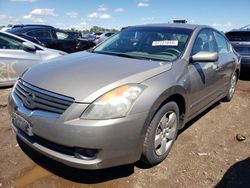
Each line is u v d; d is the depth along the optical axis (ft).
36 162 10.57
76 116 8.59
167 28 14.02
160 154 10.61
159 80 9.98
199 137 13.43
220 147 12.54
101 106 8.64
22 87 10.34
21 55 19.36
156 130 10.01
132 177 9.99
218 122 15.61
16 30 29.99
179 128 12.12
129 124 8.84
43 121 8.95
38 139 9.59
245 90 23.39
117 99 8.81
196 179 10.03
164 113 10.33
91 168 8.83
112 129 8.59
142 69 10.24
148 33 13.82
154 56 12.12
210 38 15.23
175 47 12.46
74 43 34.83
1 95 17.89
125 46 13.37
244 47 26.22
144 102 9.16
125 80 9.36
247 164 11.18
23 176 9.73
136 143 9.16
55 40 32.60
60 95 8.95
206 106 14.67
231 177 10.24
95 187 9.39
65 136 8.61
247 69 26.27
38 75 10.24
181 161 11.13
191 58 12.14
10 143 11.85
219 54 15.84
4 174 9.77
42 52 20.51
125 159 9.18
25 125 9.59
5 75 18.92
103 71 9.94
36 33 31.07
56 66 10.84
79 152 8.82
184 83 11.15
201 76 12.73
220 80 15.66
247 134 14.15
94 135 8.47
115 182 9.68
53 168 10.26
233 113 17.28
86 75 9.66
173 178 10.03
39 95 9.35
